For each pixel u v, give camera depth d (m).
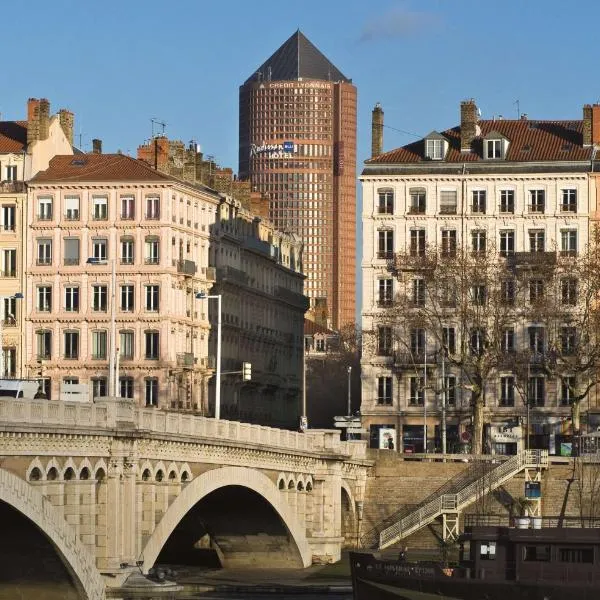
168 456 148.88
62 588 134.12
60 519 129.62
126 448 139.00
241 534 183.50
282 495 180.25
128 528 140.00
